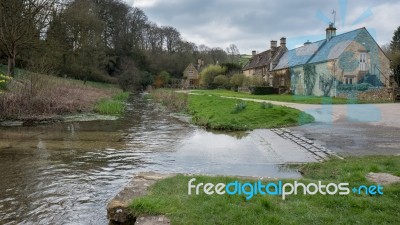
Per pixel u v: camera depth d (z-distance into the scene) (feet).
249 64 199.31
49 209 18.21
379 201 15.61
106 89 144.77
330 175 21.91
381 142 32.55
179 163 28.48
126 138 41.93
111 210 15.62
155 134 45.21
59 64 133.69
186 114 73.41
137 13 232.32
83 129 50.06
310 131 41.50
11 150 34.09
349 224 13.55
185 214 14.69
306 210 14.90
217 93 134.31
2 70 93.76
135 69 203.51
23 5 84.69
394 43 182.39
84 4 136.15
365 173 20.45
